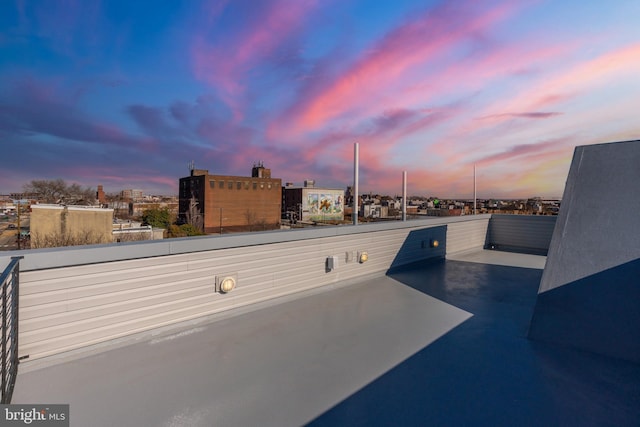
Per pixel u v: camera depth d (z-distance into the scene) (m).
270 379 2.57
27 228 30.19
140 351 3.01
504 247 9.52
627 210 3.32
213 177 50.50
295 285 4.62
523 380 2.58
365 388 2.46
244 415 2.13
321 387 2.47
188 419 2.09
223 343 3.21
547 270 3.53
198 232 36.50
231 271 3.90
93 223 23.58
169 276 3.40
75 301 2.84
